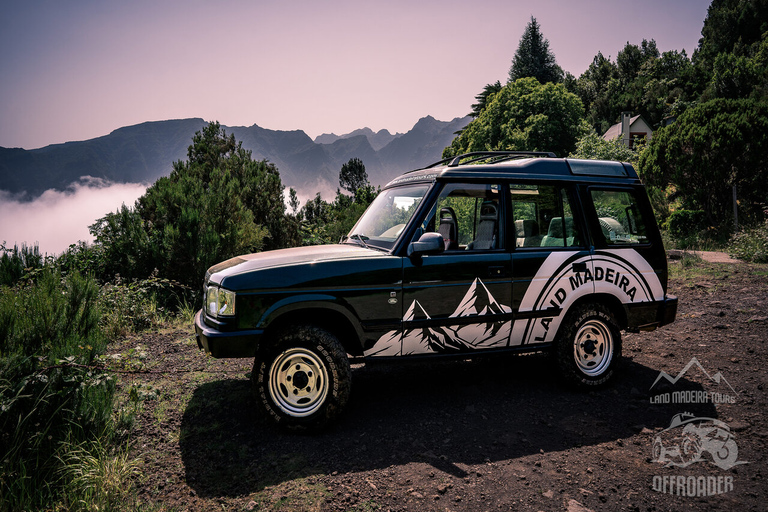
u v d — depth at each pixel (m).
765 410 4.18
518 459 3.48
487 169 4.47
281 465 3.40
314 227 12.47
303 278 3.85
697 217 15.59
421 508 2.90
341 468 3.36
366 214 5.10
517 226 4.55
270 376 3.83
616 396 4.60
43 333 4.26
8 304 4.22
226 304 3.79
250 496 3.04
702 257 13.03
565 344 4.61
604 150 22.77
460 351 4.32
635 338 6.47
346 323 4.05
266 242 11.03
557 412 4.27
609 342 4.80
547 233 4.64
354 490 3.09
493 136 44.19
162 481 3.20
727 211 15.57
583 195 4.77
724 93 56.19
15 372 3.45
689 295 8.81
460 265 4.21
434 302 4.14
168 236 8.73
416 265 4.09
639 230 5.01
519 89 43.31
